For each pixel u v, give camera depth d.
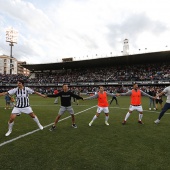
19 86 6.07
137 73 44.31
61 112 6.92
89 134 6.26
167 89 7.68
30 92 6.33
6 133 6.18
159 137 5.89
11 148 4.85
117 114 11.02
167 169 3.67
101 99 7.59
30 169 3.67
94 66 54.56
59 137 5.89
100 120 8.95
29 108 6.35
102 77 47.41
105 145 5.10
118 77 44.12
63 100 6.88
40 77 57.53
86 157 4.27
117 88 42.34
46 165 3.85
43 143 5.27
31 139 5.66
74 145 5.10
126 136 6.01
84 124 7.97
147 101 22.67
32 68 59.81
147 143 5.28
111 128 7.18
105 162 4.00
